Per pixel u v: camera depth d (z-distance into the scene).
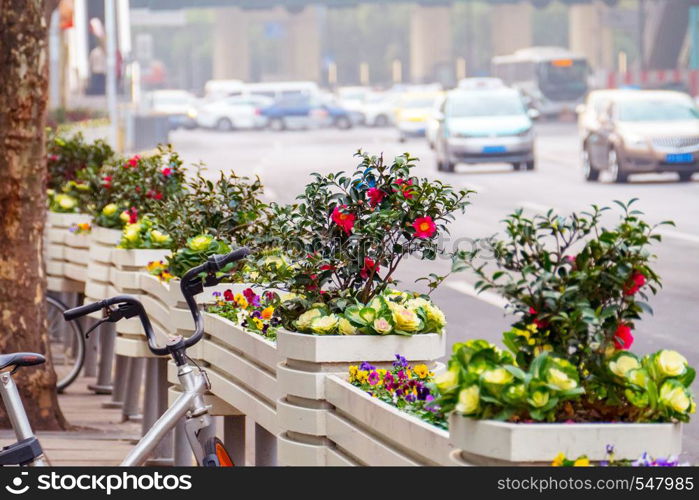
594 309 4.57
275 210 7.27
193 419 5.62
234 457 7.53
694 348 12.47
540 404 4.15
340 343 5.80
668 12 98.12
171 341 5.62
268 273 7.36
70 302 14.12
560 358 4.43
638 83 89.88
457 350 4.41
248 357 6.84
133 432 10.46
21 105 10.26
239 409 6.95
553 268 4.65
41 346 10.42
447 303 15.75
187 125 81.94
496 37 138.25
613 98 34.44
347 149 54.97
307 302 6.30
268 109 81.31
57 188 15.70
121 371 11.80
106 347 12.64
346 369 5.82
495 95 39.38
